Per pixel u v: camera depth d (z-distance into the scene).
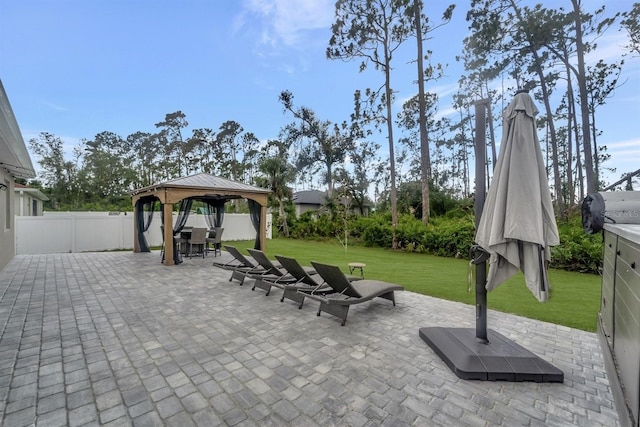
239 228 18.08
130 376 3.00
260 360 3.36
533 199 2.77
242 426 2.31
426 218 15.70
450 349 3.40
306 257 11.92
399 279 7.79
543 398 2.71
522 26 15.80
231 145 38.56
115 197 34.78
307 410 2.51
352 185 24.94
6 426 2.27
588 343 3.90
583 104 15.09
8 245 9.27
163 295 5.96
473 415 2.47
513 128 2.93
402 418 2.42
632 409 1.83
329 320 4.64
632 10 14.50
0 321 4.49
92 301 5.52
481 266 3.50
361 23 16.03
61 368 3.15
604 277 3.19
